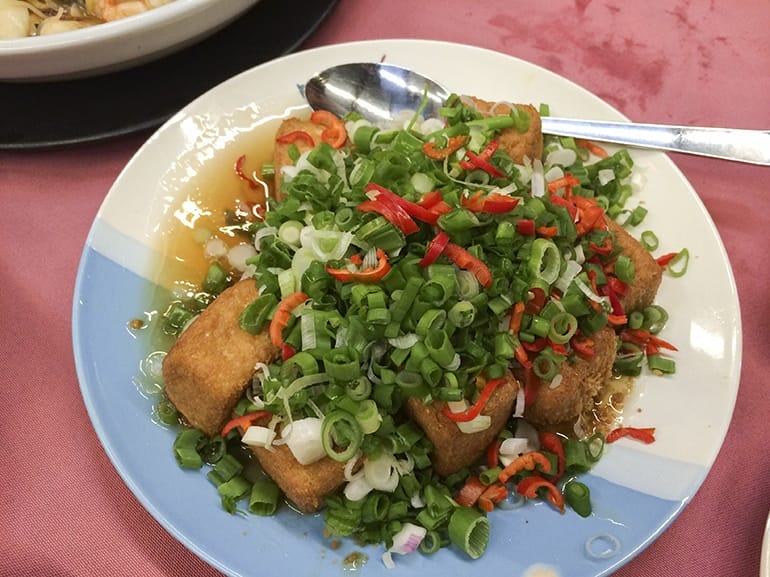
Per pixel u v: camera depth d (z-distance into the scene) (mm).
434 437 227
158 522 214
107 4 329
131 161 285
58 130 305
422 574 209
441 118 295
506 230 232
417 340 223
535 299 238
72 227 294
